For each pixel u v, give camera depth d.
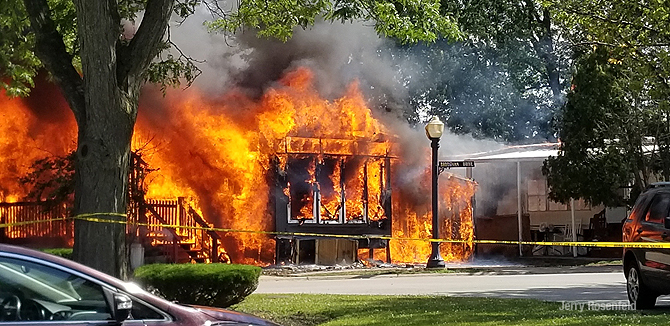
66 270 5.80
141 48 11.86
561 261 29.45
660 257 12.34
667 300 15.12
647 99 26.55
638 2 17.72
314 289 18.81
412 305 13.86
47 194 24.22
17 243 21.56
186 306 6.34
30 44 13.89
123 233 11.80
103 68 11.41
